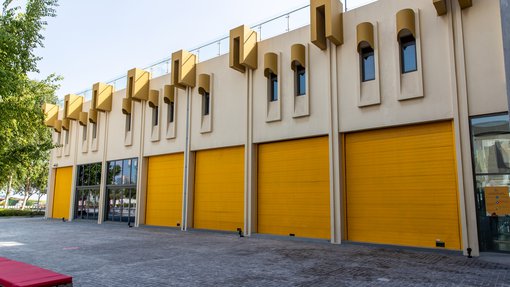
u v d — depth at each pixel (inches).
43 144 397.7
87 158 1116.5
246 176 695.1
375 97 554.6
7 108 317.7
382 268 374.9
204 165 792.3
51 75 488.7
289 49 666.8
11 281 193.6
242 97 726.5
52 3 324.5
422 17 528.1
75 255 460.8
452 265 392.2
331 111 597.9
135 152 946.7
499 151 454.6
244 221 684.7
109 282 316.2
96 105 1044.5
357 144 582.2
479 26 481.1
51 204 1266.0
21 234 720.3
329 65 607.2
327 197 600.4
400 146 540.7
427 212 506.9
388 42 554.3
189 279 326.6
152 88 928.3
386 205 543.8
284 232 647.1
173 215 841.5
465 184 468.8
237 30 700.0
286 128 653.3
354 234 568.7
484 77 471.2
